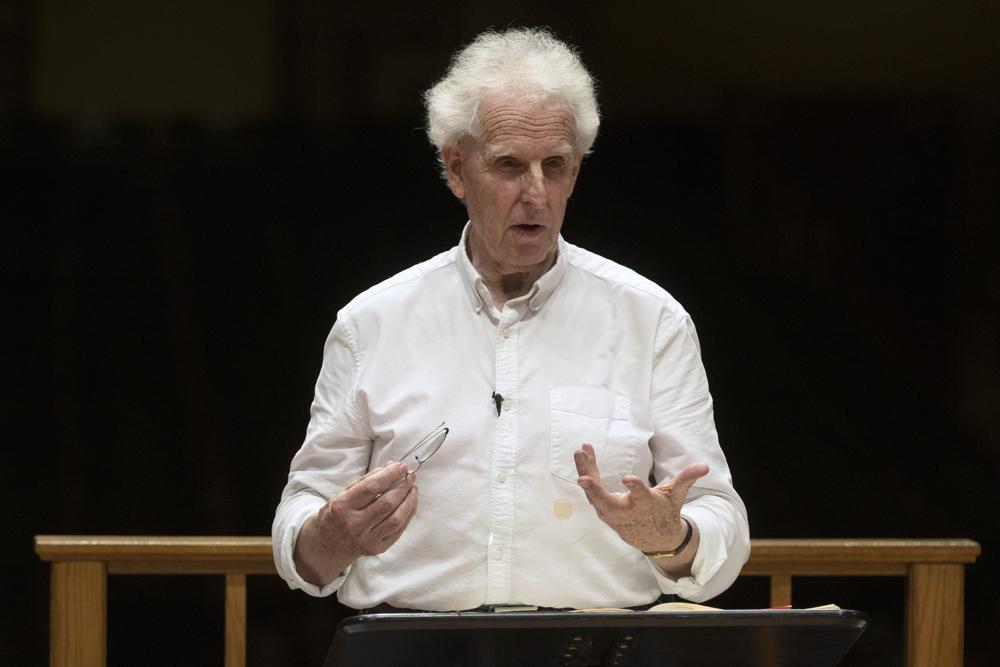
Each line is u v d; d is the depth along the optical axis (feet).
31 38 51.55
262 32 51.72
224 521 54.75
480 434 23.82
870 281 52.65
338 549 21.91
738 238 52.54
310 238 53.11
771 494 54.34
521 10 51.13
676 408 24.21
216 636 52.49
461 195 24.76
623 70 51.49
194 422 54.44
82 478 54.29
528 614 18.06
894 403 53.57
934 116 51.57
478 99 23.25
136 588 52.19
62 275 53.52
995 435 53.57
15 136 52.06
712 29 51.52
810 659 19.56
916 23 51.08
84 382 54.13
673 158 52.08
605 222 52.49
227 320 53.98
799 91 51.60
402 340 24.62
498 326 24.43
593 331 24.53
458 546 23.56
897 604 52.47
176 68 52.01
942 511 53.83
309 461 24.89
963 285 52.70
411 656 18.75
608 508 20.40
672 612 18.21
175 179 52.75
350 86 51.96
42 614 54.34
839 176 52.11
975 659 53.93
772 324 53.21
